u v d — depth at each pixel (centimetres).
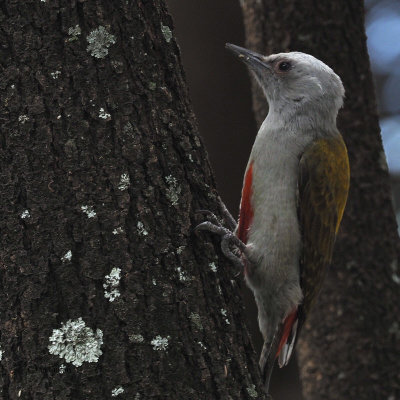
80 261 547
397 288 1003
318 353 1005
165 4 636
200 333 571
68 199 554
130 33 595
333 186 880
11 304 544
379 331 984
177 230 586
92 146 566
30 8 571
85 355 533
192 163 615
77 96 569
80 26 577
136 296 552
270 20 1054
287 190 841
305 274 859
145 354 545
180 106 621
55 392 528
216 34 1310
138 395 537
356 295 991
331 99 902
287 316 859
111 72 581
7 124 559
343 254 1001
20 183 554
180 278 577
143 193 573
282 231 832
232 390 575
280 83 901
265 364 858
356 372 980
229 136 1295
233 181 1284
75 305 541
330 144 888
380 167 1027
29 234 549
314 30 1033
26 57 566
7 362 539
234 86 1303
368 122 1033
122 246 556
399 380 977
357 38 1042
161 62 614
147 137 586
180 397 549
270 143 866
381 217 1013
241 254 820
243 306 630
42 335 536
